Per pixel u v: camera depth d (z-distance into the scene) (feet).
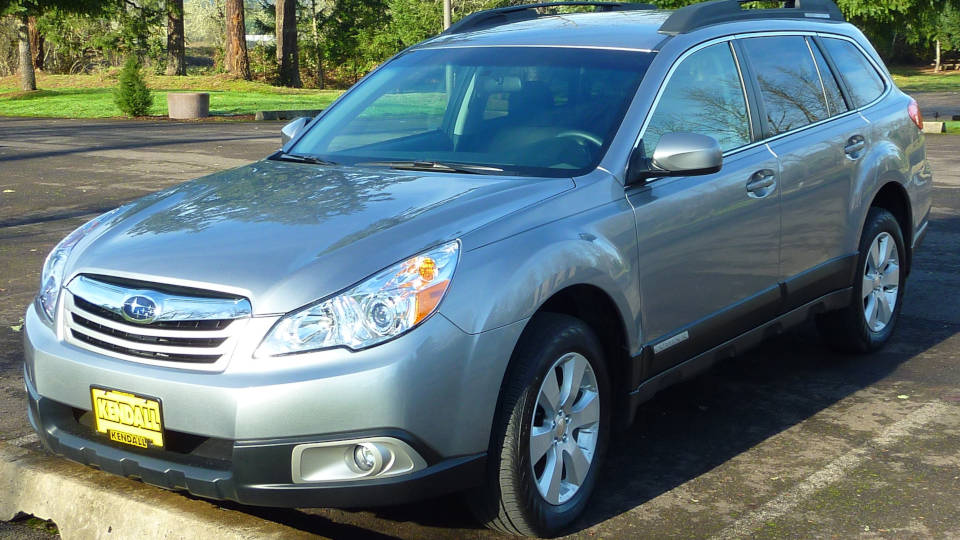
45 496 11.91
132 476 10.54
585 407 11.81
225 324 10.03
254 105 103.50
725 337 14.37
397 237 10.55
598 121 13.24
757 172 14.66
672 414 15.76
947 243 28.50
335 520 12.01
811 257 16.15
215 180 13.71
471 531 11.75
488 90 14.37
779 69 16.28
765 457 13.97
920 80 183.62
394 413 9.77
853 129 17.30
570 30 15.44
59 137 66.85
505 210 11.31
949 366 17.94
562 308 12.10
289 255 10.41
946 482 13.05
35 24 176.76
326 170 13.43
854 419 15.40
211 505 11.12
